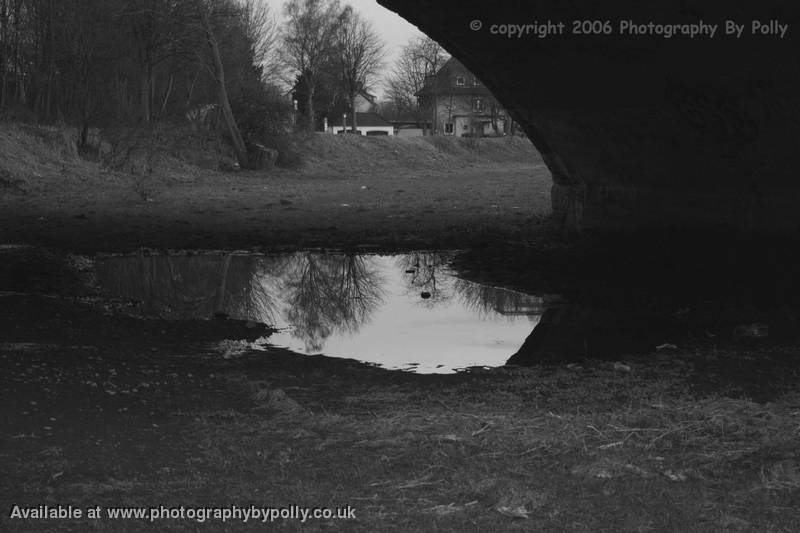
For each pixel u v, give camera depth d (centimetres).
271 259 1842
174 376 888
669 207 1898
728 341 1066
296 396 832
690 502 539
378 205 3097
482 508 534
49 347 988
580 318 1240
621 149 1966
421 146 7925
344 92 9956
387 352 1053
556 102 1973
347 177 5341
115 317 1205
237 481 579
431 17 1703
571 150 2131
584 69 1759
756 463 608
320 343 1102
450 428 689
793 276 1443
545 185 4275
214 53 5291
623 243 1900
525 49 1764
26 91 4578
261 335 1145
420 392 844
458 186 4288
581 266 1658
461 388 862
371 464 611
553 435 664
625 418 712
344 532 500
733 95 1571
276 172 5394
